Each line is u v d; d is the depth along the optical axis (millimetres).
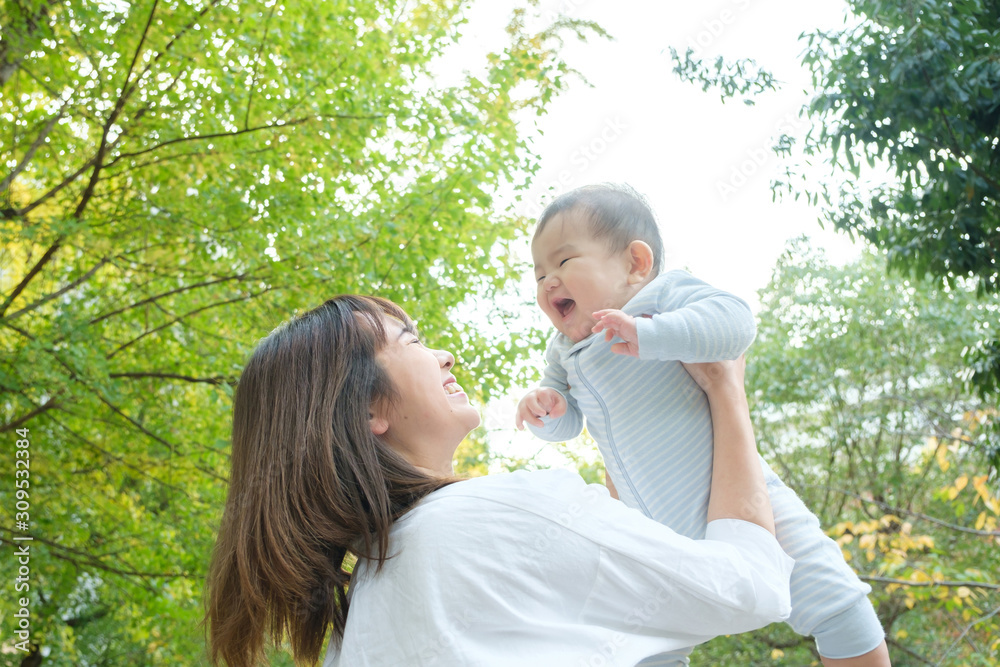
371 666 913
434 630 887
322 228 5344
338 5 5520
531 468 6398
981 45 3549
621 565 948
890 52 3631
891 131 3801
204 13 4992
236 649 1065
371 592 968
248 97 5309
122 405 5762
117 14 5047
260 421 1146
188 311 5984
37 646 8125
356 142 5465
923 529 8312
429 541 945
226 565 1107
